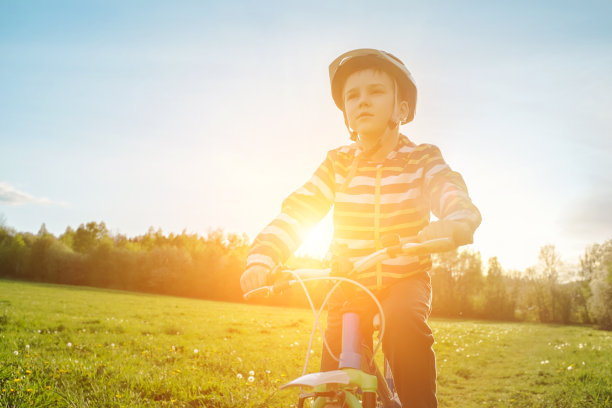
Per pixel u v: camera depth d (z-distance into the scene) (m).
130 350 6.38
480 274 66.62
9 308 12.38
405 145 2.05
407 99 2.09
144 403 3.42
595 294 44.31
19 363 4.06
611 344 13.74
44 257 72.56
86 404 3.13
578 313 58.81
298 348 8.23
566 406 4.89
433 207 1.76
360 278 1.82
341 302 1.80
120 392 3.62
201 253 78.00
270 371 5.47
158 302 30.09
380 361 6.48
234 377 4.90
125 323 11.07
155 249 75.56
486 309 62.66
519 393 5.82
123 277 72.44
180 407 3.52
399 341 1.57
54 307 15.51
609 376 6.20
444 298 64.25
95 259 73.25
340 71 2.01
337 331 1.81
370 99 1.94
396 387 1.59
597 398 5.01
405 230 1.87
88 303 21.02
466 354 10.11
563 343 15.39
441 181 1.72
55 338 6.89
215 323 13.84
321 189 2.19
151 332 9.78
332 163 2.22
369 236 1.92
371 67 1.96
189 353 6.53
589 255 59.34
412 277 1.79
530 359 9.75
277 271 1.63
